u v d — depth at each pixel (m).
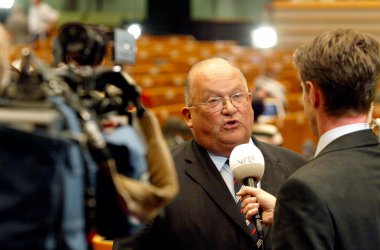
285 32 15.21
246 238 2.32
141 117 1.60
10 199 1.30
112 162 1.45
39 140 1.30
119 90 1.57
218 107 2.43
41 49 12.59
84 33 1.58
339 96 1.83
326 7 14.95
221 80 2.44
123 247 2.35
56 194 1.31
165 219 2.35
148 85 8.61
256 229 2.19
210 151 2.47
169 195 1.52
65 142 1.31
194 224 2.34
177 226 2.34
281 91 7.74
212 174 2.42
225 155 2.46
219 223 2.34
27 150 1.30
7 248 1.30
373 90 1.84
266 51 13.70
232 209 2.35
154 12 19.94
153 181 1.55
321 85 1.84
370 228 1.76
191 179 2.42
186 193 2.39
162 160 1.56
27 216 1.30
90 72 1.52
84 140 1.40
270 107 7.13
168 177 1.55
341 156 1.83
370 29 14.77
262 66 10.98
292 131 6.63
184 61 11.41
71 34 1.58
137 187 1.49
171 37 17.73
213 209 2.36
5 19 17.03
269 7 15.42
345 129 1.86
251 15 20.84
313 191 1.74
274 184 2.47
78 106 1.44
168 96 7.72
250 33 19.33
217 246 2.32
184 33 19.91
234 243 2.32
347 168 1.80
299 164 2.58
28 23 14.38
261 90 6.91
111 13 20.28
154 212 1.53
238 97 2.45
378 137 2.00
